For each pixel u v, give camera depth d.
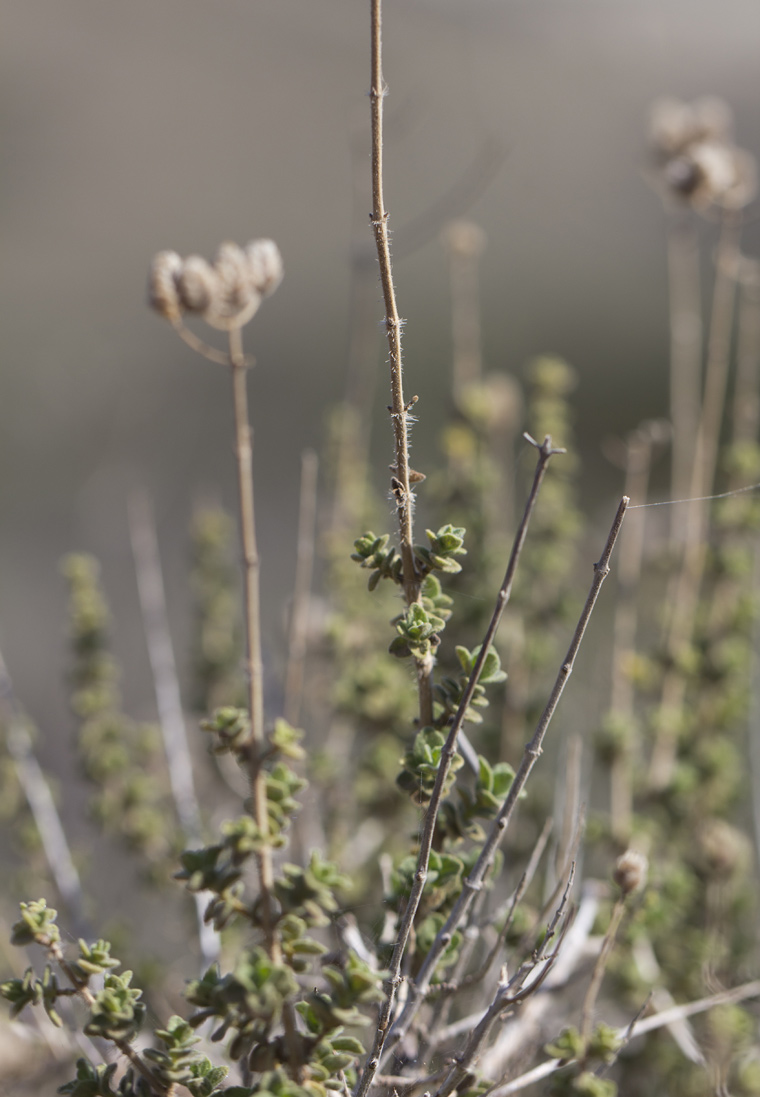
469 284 0.80
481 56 1.74
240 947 0.65
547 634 0.72
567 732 0.75
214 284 0.54
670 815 0.67
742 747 0.80
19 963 0.66
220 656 0.78
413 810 0.65
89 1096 0.53
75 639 0.69
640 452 0.66
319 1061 0.52
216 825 0.73
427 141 1.53
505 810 0.54
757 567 0.74
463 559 0.66
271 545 1.46
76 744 0.69
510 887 0.65
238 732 0.51
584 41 1.72
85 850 0.75
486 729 0.67
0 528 1.58
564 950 0.59
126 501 1.51
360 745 0.72
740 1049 0.62
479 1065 0.57
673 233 0.77
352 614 0.71
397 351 0.52
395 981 0.53
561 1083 0.55
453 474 0.71
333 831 0.66
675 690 0.67
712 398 0.68
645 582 0.83
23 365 1.81
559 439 0.73
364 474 0.83
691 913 0.66
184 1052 0.53
